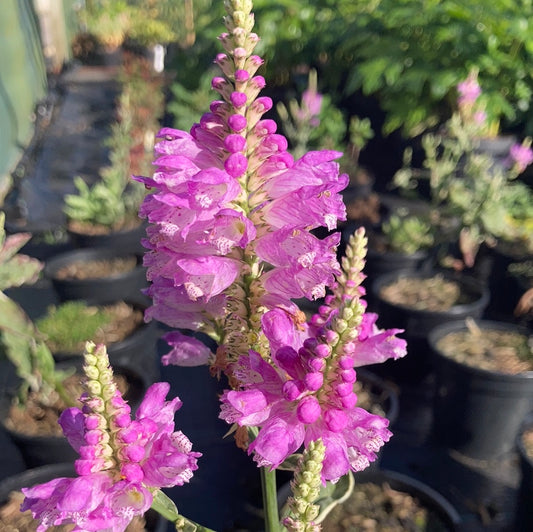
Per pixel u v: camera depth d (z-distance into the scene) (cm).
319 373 34
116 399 33
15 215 165
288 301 40
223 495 84
